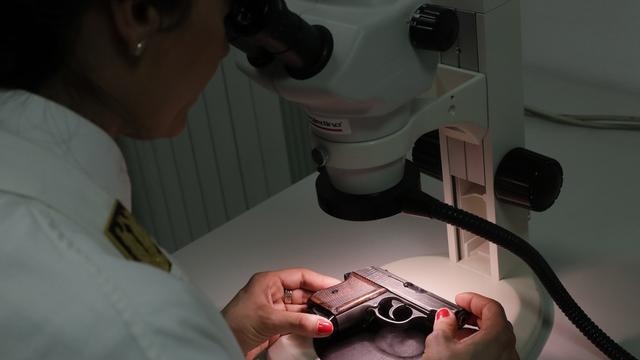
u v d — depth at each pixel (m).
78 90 0.69
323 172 0.98
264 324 1.03
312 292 1.11
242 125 1.72
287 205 1.35
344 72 0.82
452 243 1.14
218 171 1.74
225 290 1.18
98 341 0.60
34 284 0.60
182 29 0.69
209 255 1.26
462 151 1.06
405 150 0.91
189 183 1.72
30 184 0.63
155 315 0.61
